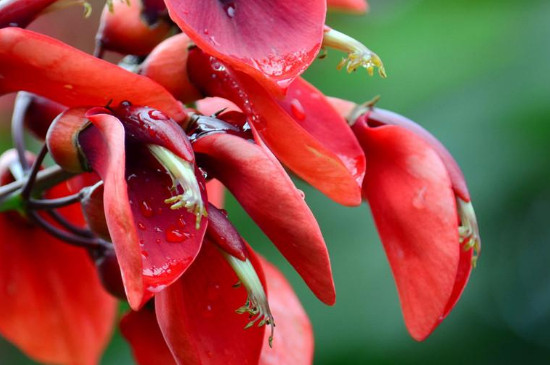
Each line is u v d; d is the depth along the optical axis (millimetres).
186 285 424
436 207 453
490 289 569
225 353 421
